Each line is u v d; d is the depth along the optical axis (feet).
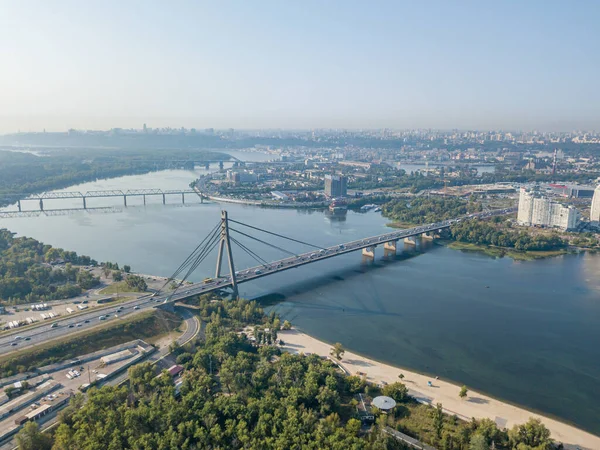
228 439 602.44
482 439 595.06
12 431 628.69
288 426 608.60
